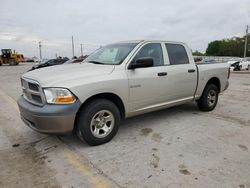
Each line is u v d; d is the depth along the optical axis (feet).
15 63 140.05
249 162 9.64
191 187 7.94
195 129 13.71
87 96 10.34
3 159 10.18
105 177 8.64
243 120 15.52
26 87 11.44
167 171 8.97
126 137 12.51
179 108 18.89
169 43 14.69
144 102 12.94
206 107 17.46
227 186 7.98
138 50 12.84
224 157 10.09
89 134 10.85
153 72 13.07
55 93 9.80
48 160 10.04
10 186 8.16
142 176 8.66
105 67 11.83
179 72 14.55
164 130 13.58
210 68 17.08
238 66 76.13
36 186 8.15
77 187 8.07
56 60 89.04
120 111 12.49
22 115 11.21
